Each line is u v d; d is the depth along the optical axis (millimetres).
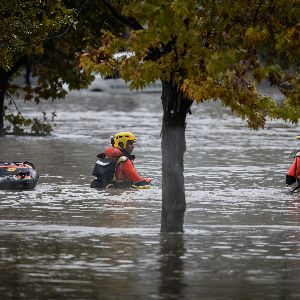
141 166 55438
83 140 74438
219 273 24891
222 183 48156
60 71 78875
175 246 29016
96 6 69938
